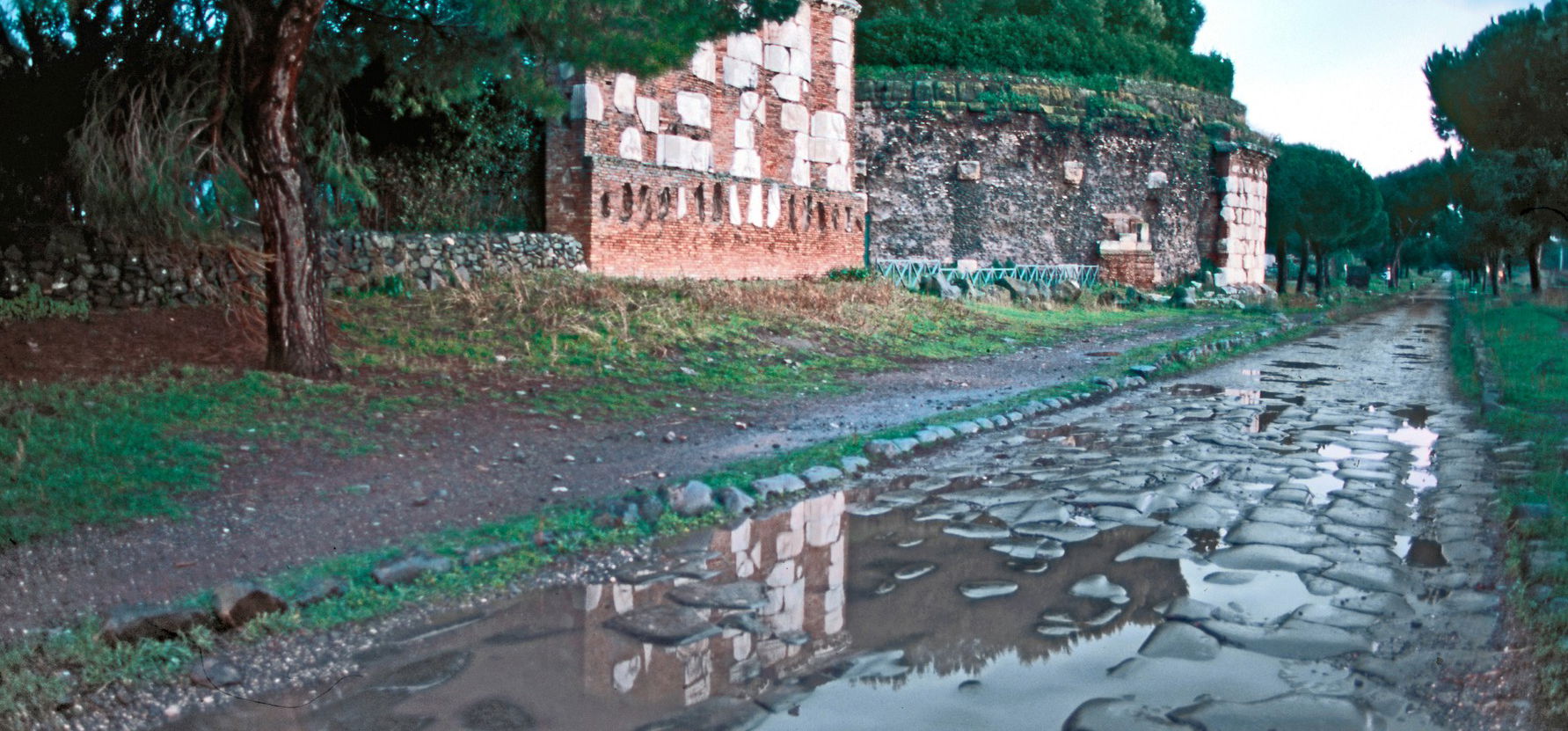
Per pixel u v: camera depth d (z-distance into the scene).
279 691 3.83
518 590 4.91
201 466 6.66
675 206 19.28
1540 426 8.62
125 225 10.72
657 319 13.64
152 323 10.82
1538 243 31.70
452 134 16.72
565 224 17.72
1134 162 32.19
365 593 4.73
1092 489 6.93
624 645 4.24
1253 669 3.87
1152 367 14.24
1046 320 21.41
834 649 4.16
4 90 10.86
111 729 3.57
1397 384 13.38
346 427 8.04
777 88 22.33
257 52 9.10
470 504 6.23
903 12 34.09
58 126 11.12
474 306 13.09
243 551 5.20
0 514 5.48
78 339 9.91
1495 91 28.47
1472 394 11.77
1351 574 4.97
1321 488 6.96
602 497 6.43
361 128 15.69
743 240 21.23
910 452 8.26
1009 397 11.23
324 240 13.30
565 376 10.77
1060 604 4.66
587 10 10.96
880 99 28.28
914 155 28.52
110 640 4.15
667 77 19.17
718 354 12.77
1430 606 4.50
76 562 4.96
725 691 3.76
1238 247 35.28
